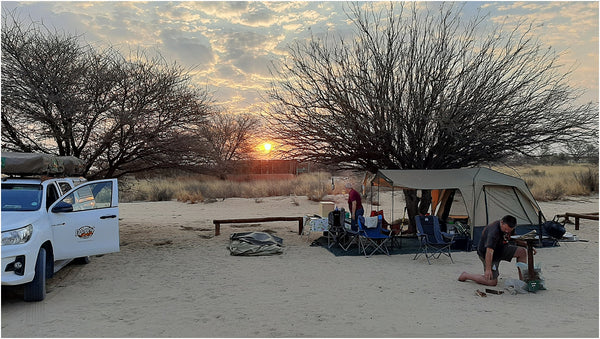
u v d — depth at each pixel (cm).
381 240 1016
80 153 1094
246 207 2062
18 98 945
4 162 673
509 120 1064
